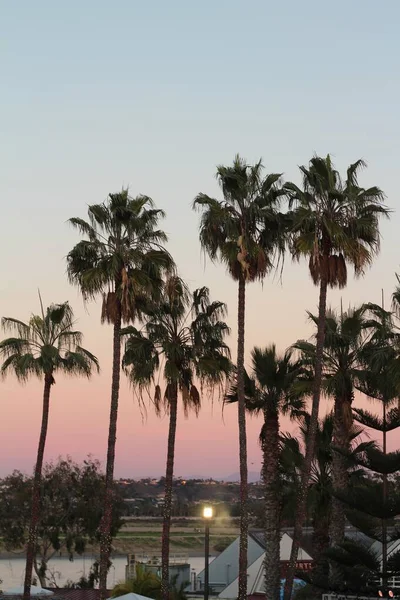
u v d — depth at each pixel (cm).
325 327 4312
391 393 4116
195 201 3919
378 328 4134
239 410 3831
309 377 4416
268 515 4353
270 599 4291
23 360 4569
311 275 3700
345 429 4244
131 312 4116
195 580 6719
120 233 4212
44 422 4688
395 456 3866
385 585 3869
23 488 7556
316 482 4506
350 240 3625
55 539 7500
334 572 4053
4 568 12494
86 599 5478
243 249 3775
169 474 4322
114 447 4047
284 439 4434
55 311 4750
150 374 4372
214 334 4381
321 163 3772
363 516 3975
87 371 4744
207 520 4412
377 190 3766
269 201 3944
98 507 7538
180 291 4344
